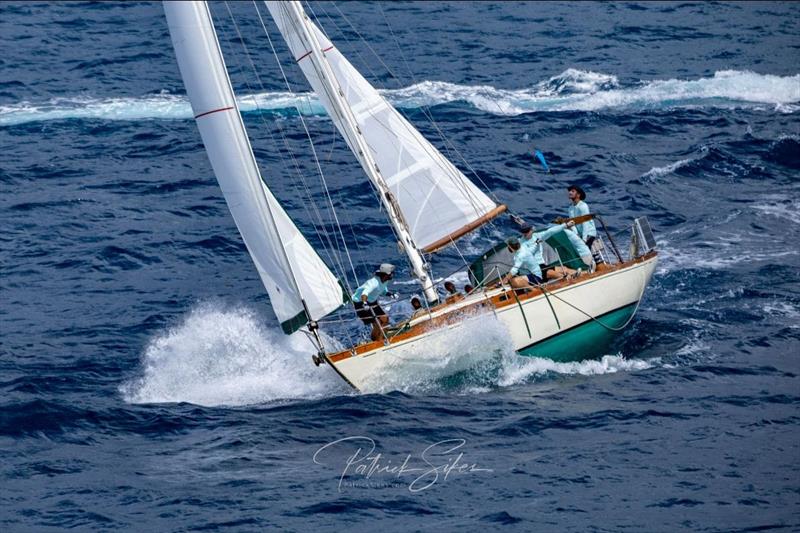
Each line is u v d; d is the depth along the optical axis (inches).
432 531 2380.7
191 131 6072.8
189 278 4185.5
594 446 2778.1
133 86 6963.6
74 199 5019.7
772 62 7337.6
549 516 2437.3
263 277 3073.3
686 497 2512.3
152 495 2568.9
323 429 2908.5
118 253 4404.5
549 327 3316.9
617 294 3469.5
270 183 5221.5
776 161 5329.7
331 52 3479.3
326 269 3134.8
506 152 5570.9
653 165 5334.6
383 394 3129.9
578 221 3420.3
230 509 2493.8
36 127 6097.4
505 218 4704.7
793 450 2738.7
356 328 3614.7
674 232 4478.3
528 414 2977.4
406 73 7180.1
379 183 3316.9
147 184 5246.1
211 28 2915.8
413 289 3998.5
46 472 2701.8
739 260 4138.8
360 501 2517.2
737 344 3444.9
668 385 3166.8
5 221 4749.0
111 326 3713.1
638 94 6574.8
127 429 2940.5
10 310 3860.7
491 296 3245.6
